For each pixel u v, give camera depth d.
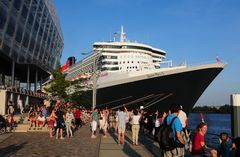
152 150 13.70
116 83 40.28
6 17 40.66
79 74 57.78
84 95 53.31
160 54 56.91
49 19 62.28
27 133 22.03
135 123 16.48
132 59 50.38
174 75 35.00
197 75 34.00
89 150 14.29
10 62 51.38
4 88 34.59
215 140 25.19
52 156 12.48
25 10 47.31
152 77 36.34
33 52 54.44
